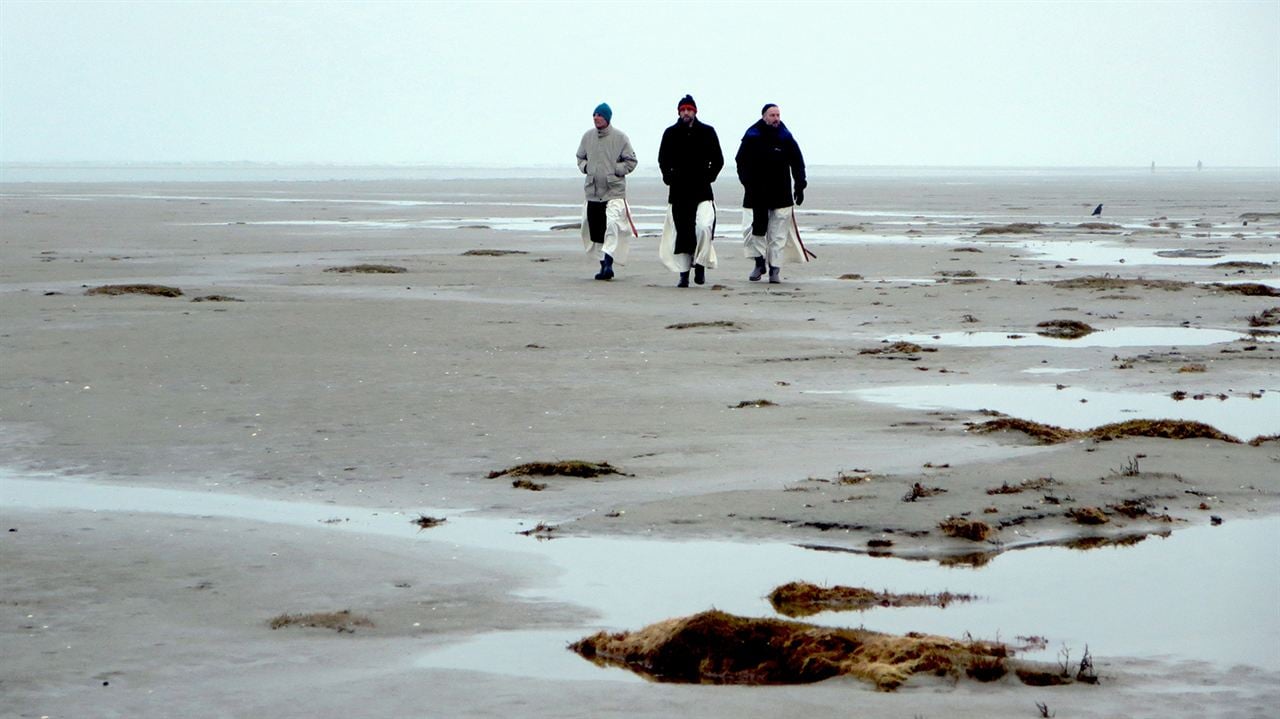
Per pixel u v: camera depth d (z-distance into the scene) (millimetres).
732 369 46188
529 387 42562
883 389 42188
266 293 71625
